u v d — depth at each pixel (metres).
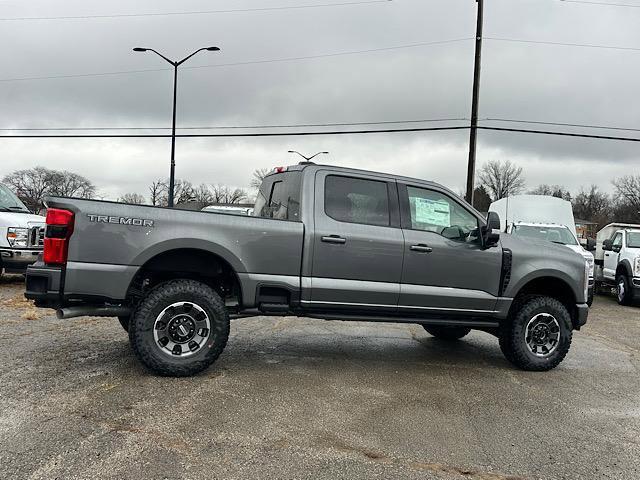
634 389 5.45
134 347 4.80
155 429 3.75
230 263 5.03
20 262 10.08
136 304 5.05
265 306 5.20
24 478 2.99
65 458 3.25
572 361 6.65
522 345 5.93
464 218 5.92
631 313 12.16
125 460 3.27
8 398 4.22
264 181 6.46
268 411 4.23
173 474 3.13
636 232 14.74
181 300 4.87
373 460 3.47
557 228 13.21
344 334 7.62
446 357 6.49
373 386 5.07
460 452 3.67
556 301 6.09
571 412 4.62
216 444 3.57
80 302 4.82
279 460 3.39
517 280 5.91
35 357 5.45
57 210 4.62
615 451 3.81
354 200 5.55
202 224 4.96
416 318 5.70
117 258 4.70
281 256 5.20
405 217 5.68
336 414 4.25
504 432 4.08
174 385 4.71
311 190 5.41
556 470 3.47
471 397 4.91
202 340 4.98
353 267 5.38
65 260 4.62
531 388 5.31
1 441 3.45
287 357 6.03
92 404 4.16
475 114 19.00
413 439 3.85
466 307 5.79
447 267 5.68
